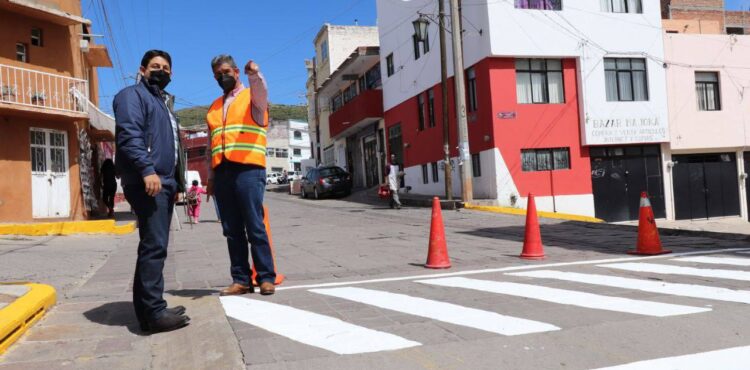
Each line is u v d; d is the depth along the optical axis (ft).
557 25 62.18
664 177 66.59
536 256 24.98
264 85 15.60
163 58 13.73
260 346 12.09
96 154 68.28
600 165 64.69
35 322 14.29
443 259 23.06
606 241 30.94
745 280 18.13
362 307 15.66
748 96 69.87
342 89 119.34
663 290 17.02
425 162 78.33
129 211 72.59
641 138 64.90
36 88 46.73
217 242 37.19
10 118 45.98
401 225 45.03
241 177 16.53
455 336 12.71
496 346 11.98
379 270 23.09
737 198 69.72
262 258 17.39
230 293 17.58
